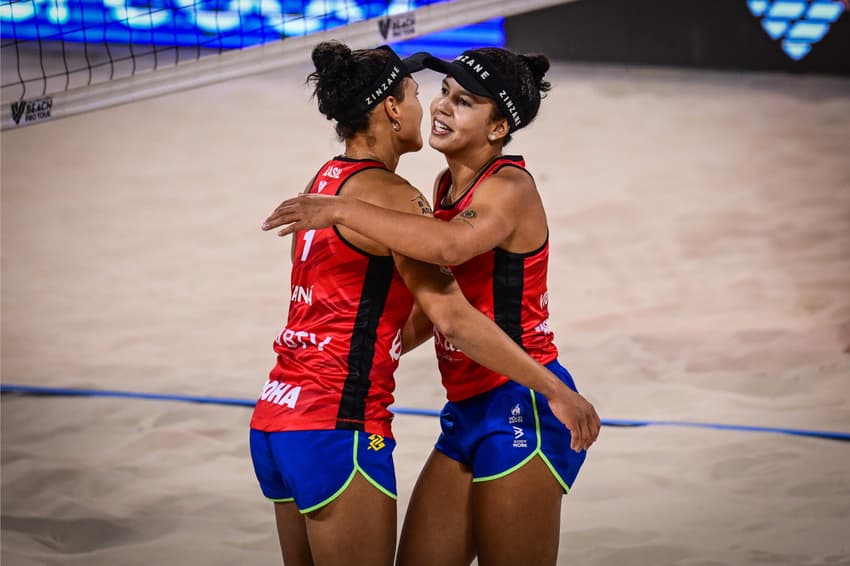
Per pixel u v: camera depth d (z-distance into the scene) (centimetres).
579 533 1027
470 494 769
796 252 2119
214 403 1419
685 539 1005
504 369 694
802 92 3747
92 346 1670
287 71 4238
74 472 1195
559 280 1994
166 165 2895
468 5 1105
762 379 1460
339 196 672
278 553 1010
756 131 3184
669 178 2714
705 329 1700
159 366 1577
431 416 1363
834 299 1830
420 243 662
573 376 1501
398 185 718
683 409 1366
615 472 1173
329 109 731
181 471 1213
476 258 738
